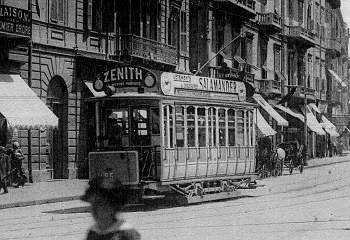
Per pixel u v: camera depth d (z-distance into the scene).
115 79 17.16
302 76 58.47
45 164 25.98
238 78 42.69
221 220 14.23
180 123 17.53
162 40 34.91
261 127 42.41
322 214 15.32
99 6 29.36
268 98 49.84
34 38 25.19
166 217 14.90
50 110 24.31
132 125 16.91
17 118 22.28
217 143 19.38
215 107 19.28
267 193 22.33
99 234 3.92
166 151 16.81
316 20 65.00
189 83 18.23
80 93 27.94
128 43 30.33
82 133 27.98
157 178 16.75
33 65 25.14
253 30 48.19
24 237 11.70
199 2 39.12
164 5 35.09
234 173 20.30
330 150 67.44
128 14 31.36
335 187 24.88
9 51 23.73
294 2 57.97
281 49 54.50
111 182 4.00
